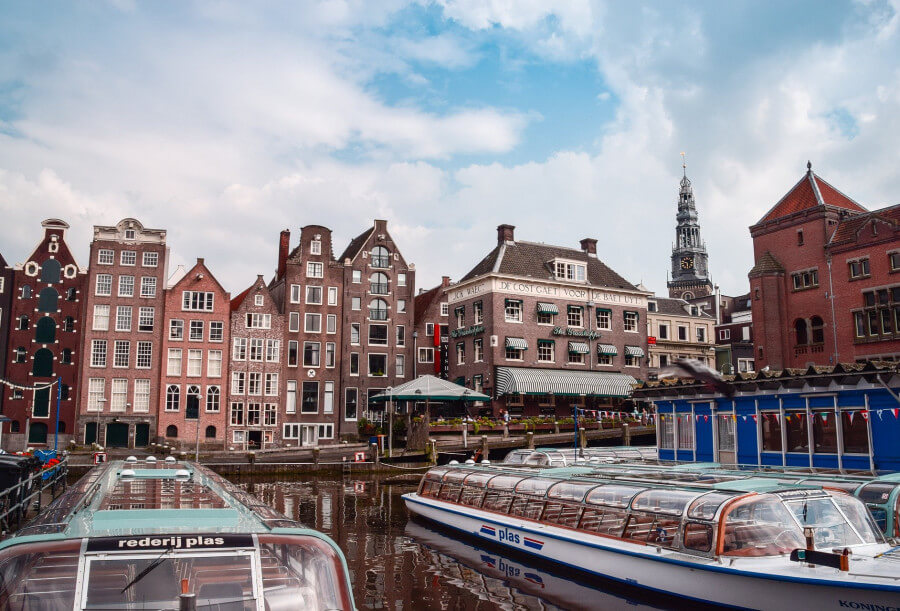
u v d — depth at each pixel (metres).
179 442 43.53
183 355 46.16
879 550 11.53
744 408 23.45
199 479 11.80
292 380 48.72
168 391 45.47
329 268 50.91
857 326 38.12
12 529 16.38
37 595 5.88
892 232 36.53
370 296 51.94
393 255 53.06
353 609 6.35
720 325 75.69
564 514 16.02
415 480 35.44
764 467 18.55
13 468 16.80
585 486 15.92
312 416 48.81
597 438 41.12
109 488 10.17
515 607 12.84
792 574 10.43
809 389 21.00
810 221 41.06
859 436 19.75
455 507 19.92
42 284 44.75
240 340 47.66
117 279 45.50
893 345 36.16
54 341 44.44
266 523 6.91
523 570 15.55
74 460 36.94
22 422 43.16
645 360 53.06
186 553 6.25
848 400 20.09
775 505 11.98
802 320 41.38
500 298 48.00
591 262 54.47
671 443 26.72
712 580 11.59
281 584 6.52
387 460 38.31
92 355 44.38
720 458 24.23
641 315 53.56
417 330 53.94
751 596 11.02
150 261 46.34
